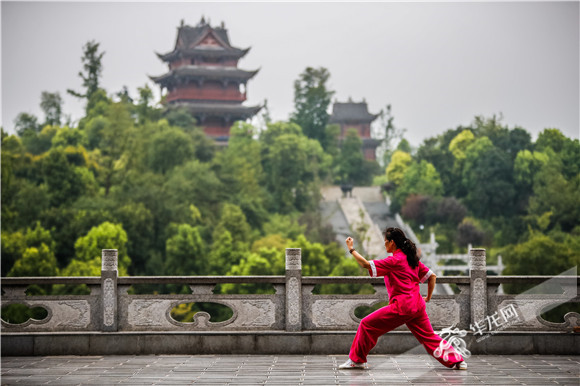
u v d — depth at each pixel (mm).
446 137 90938
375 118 117500
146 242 62906
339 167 104625
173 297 9625
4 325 9609
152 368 8562
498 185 77812
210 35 100812
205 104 100312
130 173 76062
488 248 71312
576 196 72250
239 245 60781
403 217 81375
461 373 8055
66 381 7871
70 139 86688
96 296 9641
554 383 7547
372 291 41719
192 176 75500
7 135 74812
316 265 48812
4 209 60438
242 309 9602
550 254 48938
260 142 97250
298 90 110125
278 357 9242
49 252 52344
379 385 7488
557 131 77688
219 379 7887
